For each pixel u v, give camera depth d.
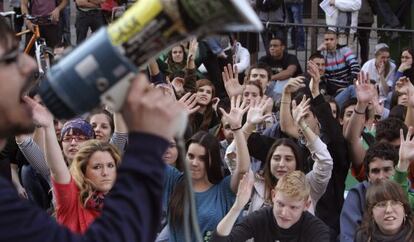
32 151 5.88
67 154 6.36
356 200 5.92
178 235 5.39
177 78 9.06
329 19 12.69
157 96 2.02
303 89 7.34
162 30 1.96
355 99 7.89
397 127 6.88
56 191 4.64
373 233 5.38
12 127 2.00
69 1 13.53
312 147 6.15
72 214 4.72
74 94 1.96
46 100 1.97
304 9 14.48
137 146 2.00
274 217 5.34
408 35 12.49
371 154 5.97
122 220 1.95
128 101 1.98
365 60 12.51
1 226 1.91
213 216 5.65
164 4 1.93
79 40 13.04
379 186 5.37
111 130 6.91
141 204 1.97
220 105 8.23
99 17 12.98
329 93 11.69
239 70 11.62
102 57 1.94
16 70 1.99
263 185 6.09
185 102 7.01
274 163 5.96
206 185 5.81
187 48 10.61
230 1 1.90
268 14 12.65
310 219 5.36
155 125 2.00
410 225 5.36
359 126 6.84
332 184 6.60
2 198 1.92
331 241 6.36
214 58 11.16
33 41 10.75
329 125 6.84
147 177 1.99
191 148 5.77
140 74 1.98
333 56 11.69
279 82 11.25
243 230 5.32
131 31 1.96
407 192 5.98
